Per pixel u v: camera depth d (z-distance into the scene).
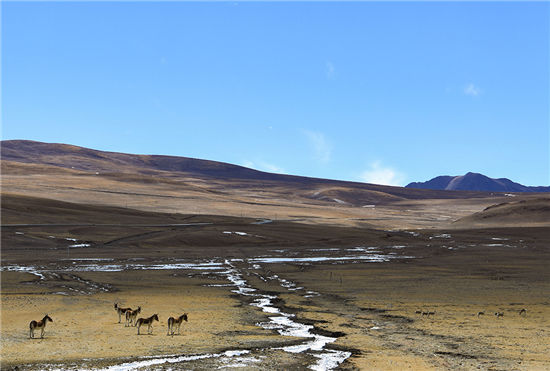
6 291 59.62
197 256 116.00
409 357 28.73
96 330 35.00
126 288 65.25
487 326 39.84
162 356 27.53
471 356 29.27
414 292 61.47
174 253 122.00
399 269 90.25
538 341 34.06
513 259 108.56
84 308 46.31
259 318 42.41
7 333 33.22
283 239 161.38
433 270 88.31
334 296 58.25
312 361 27.30
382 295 58.94
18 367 24.77
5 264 95.75
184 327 37.09
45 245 131.12
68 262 100.75
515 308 49.66
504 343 33.25
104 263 99.69
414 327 39.19
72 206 198.38
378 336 35.28
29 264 96.25
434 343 33.00
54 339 31.48
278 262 104.00
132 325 37.38
